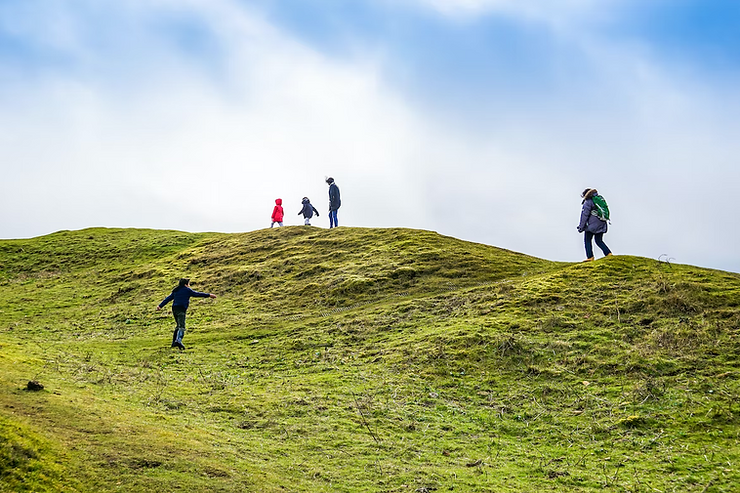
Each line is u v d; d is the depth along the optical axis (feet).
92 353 64.95
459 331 65.92
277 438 42.14
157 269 116.16
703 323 60.44
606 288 73.77
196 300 95.40
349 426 45.01
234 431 42.78
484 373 56.95
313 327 76.23
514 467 39.19
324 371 60.08
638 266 80.74
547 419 47.52
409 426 45.60
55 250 141.59
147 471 32.50
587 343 59.93
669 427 44.27
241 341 72.84
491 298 76.69
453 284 89.40
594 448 42.09
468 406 50.65
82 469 31.37
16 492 27.94
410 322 73.92
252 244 126.72
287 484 34.22
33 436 32.96
